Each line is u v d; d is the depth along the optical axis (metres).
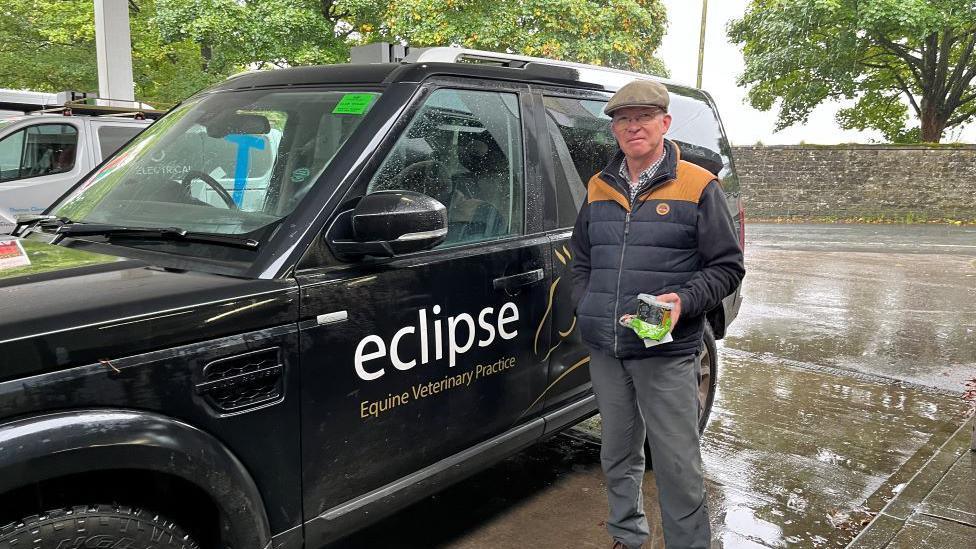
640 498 2.67
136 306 1.59
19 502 1.51
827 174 19.02
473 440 2.49
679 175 2.32
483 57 2.76
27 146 6.99
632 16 17.36
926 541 2.86
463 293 2.36
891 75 22.80
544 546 2.93
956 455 3.72
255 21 17.66
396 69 2.40
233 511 1.74
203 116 2.62
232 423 1.74
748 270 10.37
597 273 2.45
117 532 1.58
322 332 1.93
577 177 2.99
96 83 18.88
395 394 2.15
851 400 4.81
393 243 2.00
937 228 17.03
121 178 2.56
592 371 2.58
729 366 5.59
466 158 2.51
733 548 2.94
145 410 1.59
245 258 1.93
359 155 2.13
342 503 2.07
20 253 2.03
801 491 3.47
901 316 7.36
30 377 1.43
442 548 2.90
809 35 20.77
